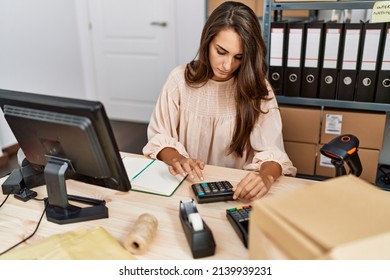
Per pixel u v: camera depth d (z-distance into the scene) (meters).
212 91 1.31
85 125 0.76
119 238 0.81
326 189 0.62
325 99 1.83
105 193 1.01
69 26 3.39
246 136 1.30
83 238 0.78
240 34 1.10
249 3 2.14
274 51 1.80
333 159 0.90
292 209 0.56
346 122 1.84
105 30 3.45
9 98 0.84
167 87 1.37
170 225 0.85
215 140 1.36
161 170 1.13
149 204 0.95
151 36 3.31
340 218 0.53
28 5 2.92
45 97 0.80
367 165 1.87
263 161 1.15
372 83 1.73
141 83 3.51
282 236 0.52
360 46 1.69
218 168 1.16
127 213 0.91
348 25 1.67
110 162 0.81
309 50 1.76
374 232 0.50
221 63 1.17
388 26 1.62
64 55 3.38
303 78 1.82
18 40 2.88
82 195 1.00
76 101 0.76
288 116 1.91
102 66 3.60
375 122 1.80
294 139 1.94
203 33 1.20
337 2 1.69
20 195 0.98
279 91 1.87
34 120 0.82
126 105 3.65
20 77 2.95
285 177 1.09
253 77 1.18
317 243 0.48
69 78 3.48
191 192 1.00
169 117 1.37
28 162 1.06
